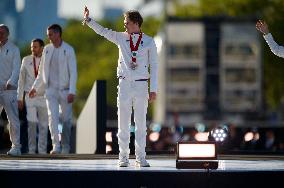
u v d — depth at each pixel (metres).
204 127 49.62
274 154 30.53
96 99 31.38
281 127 45.44
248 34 77.00
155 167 21.27
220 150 30.69
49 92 29.62
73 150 42.91
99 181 19.72
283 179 19.77
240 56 77.31
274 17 108.50
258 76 77.38
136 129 21.77
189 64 77.44
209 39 76.81
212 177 19.66
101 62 158.00
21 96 31.42
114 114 71.69
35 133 32.12
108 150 32.88
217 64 77.31
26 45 179.88
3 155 26.97
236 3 108.88
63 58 29.55
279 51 22.53
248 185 19.72
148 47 21.48
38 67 31.17
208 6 109.31
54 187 19.75
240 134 45.47
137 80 21.45
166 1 109.50
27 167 21.02
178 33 76.88
